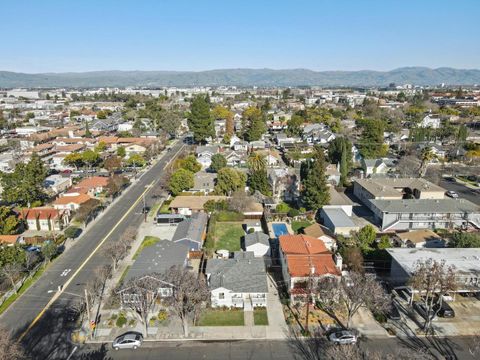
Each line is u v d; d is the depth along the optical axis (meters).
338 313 43.44
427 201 68.81
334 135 145.62
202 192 84.81
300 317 42.72
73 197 77.06
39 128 169.25
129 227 68.19
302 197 77.25
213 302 44.47
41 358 36.38
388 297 42.69
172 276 44.25
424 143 127.25
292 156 118.44
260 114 192.88
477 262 48.47
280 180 87.75
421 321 41.94
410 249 52.81
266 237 59.19
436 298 45.78
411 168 100.56
